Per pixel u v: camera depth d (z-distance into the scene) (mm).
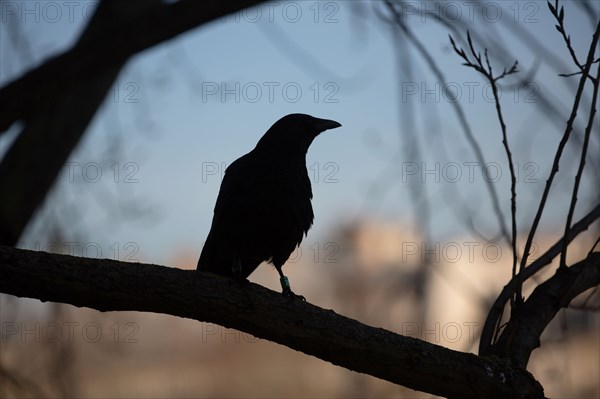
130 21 10938
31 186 12445
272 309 6207
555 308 6543
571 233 6758
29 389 9992
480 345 6473
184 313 6156
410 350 6199
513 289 6406
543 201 6258
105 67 11039
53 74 10859
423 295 8570
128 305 6043
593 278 6613
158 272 6098
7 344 10719
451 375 6148
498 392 6145
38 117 12664
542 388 6203
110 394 12086
